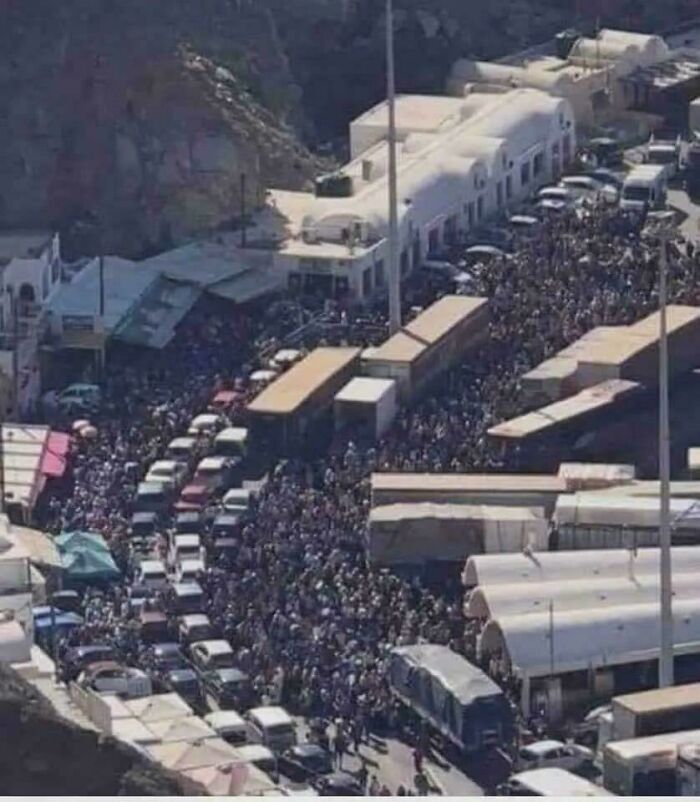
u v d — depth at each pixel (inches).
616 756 7308.1
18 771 6643.7
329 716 7849.4
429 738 7751.0
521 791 7268.7
